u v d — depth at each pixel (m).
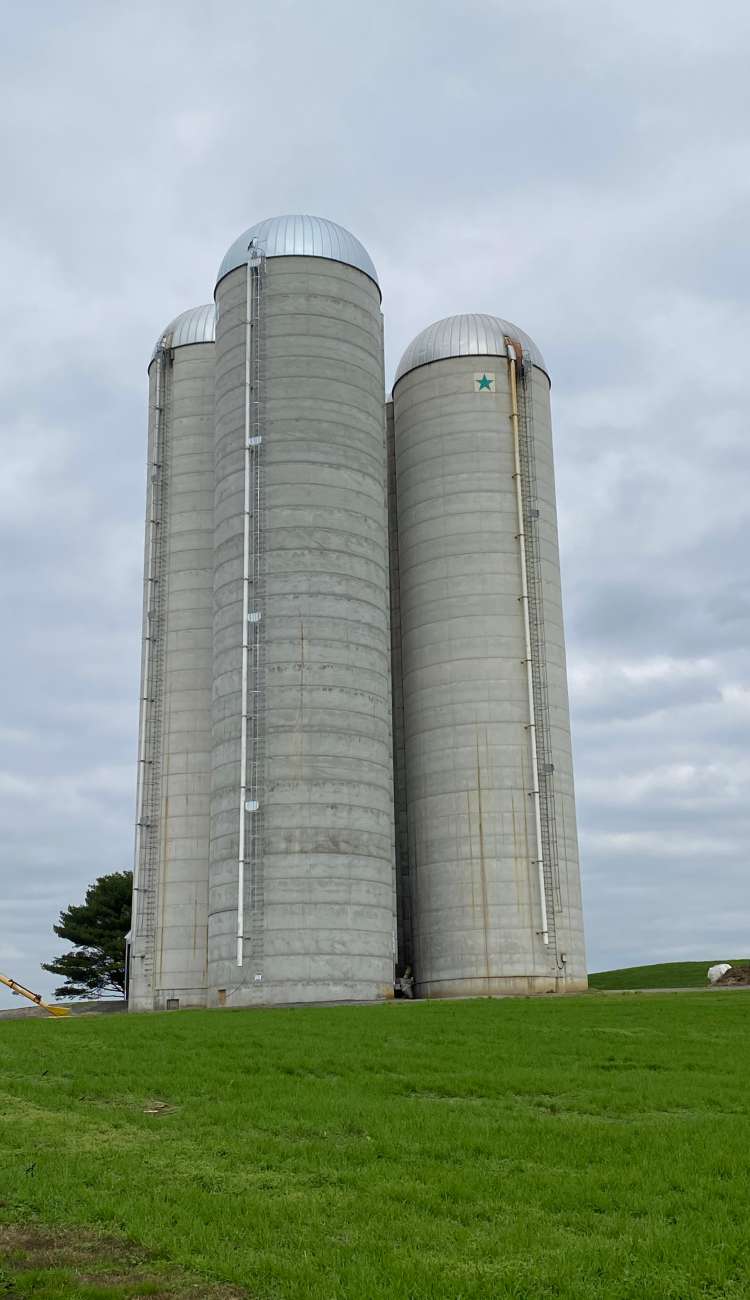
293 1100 22.25
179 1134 19.78
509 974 63.16
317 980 55.06
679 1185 16.03
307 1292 12.20
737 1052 29.00
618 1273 12.68
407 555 71.94
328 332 64.56
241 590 60.88
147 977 65.56
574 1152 17.88
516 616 68.62
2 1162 17.83
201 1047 30.12
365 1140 19.09
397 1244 13.80
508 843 65.06
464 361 72.50
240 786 57.91
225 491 63.59
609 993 58.53
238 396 64.31
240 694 59.34
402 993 65.31
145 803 68.50
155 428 74.75
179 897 66.31
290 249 65.56
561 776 67.88
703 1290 12.31
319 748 58.09
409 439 73.31
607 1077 24.81
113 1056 28.58
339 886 56.69
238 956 55.47
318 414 62.91
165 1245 13.83
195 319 75.75
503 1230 14.19
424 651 69.31
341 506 62.03
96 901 94.25
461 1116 20.78
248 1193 16.08
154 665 70.69
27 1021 43.41
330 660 59.50
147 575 72.81
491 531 69.62
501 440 71.44
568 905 65.69
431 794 67.12
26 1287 12.61
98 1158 18.12
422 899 66.50
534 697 67.56
